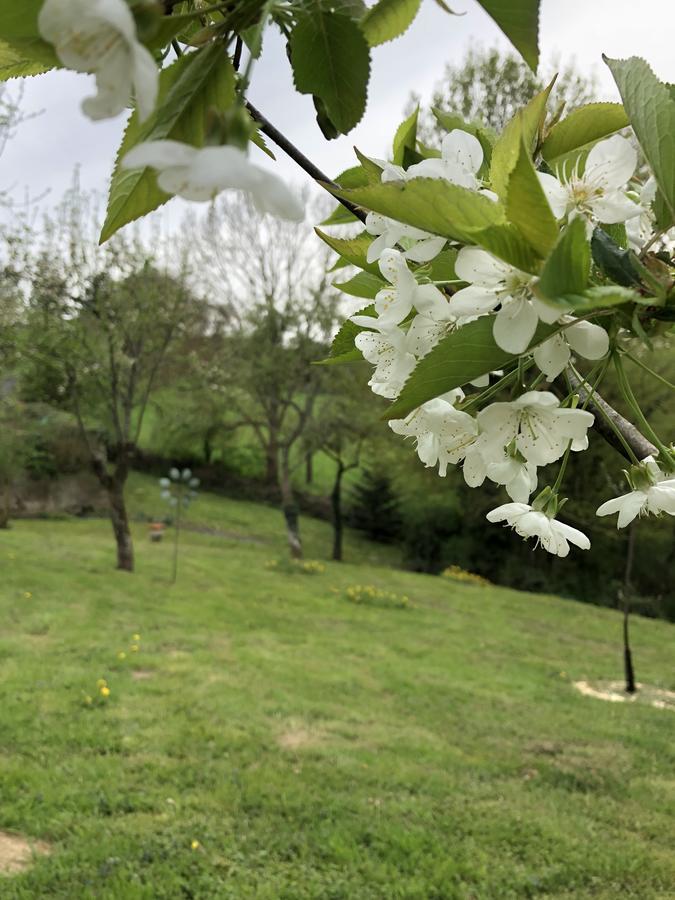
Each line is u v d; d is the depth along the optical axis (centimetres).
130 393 1498
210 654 897
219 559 1773
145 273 1412
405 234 70
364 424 2044
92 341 1449
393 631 1188
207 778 546
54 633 934
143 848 445
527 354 62
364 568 1905
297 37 61
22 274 1360
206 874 426
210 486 2828
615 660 1127
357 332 94
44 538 1773
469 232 53
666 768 655
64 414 1934
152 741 605
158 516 2356
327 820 498
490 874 450
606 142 67
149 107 38
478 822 514
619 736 736
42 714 646
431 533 2230
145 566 1534
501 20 50
